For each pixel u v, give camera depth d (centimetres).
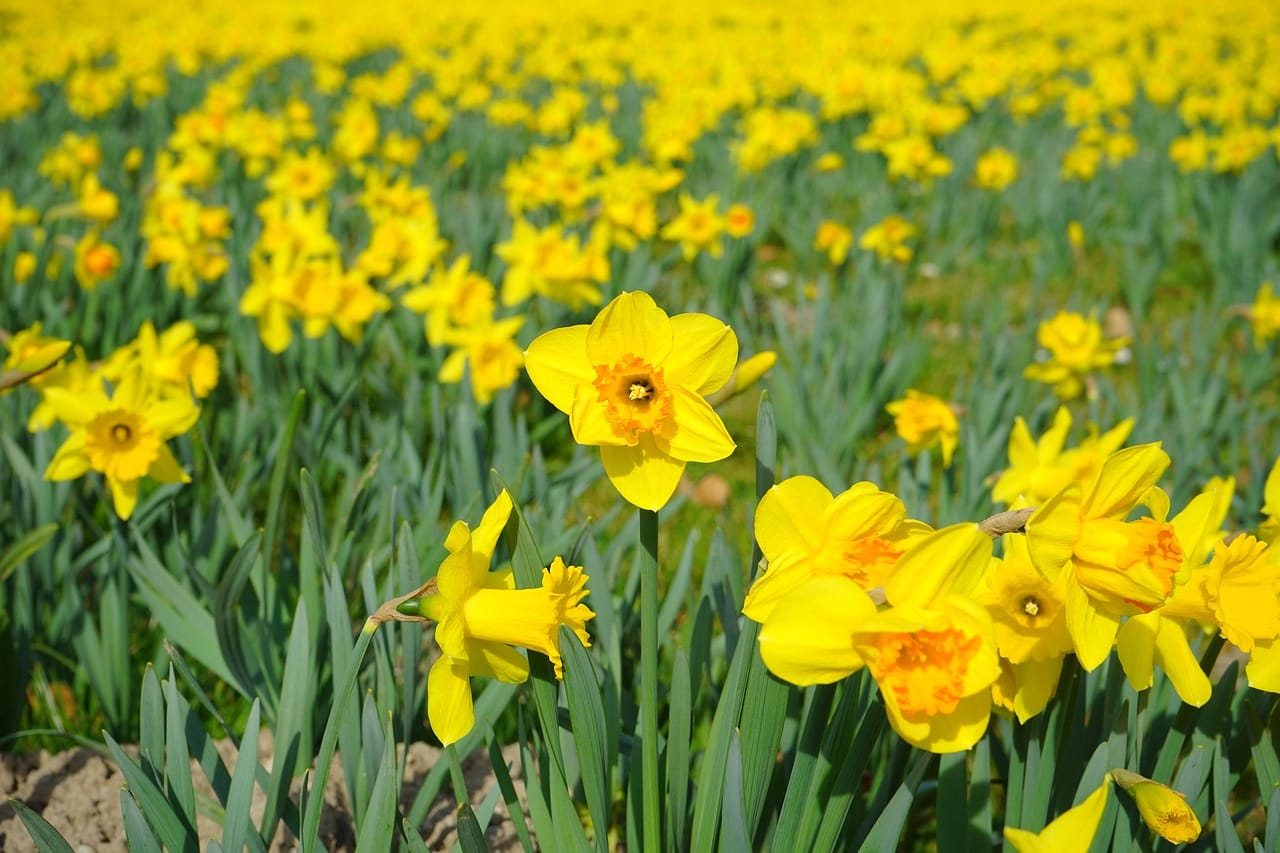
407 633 186
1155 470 126
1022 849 125
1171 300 636
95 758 242
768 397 156
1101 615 130
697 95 943
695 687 194
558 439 436
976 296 584
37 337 274
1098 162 818
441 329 391
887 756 223
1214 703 168
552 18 1898
